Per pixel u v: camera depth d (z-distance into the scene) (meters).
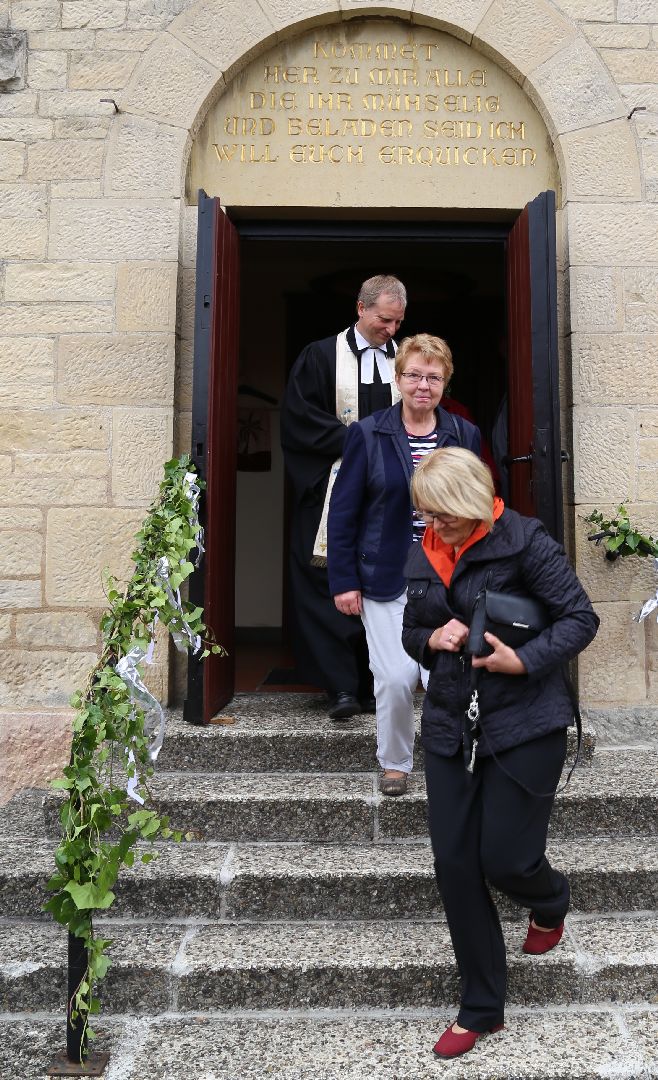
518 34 4.45
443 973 2.74
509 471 4.56
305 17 4.45
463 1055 2.47
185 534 3.11
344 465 3.52
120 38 4.43
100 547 4.28
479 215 4.62
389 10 4.45
